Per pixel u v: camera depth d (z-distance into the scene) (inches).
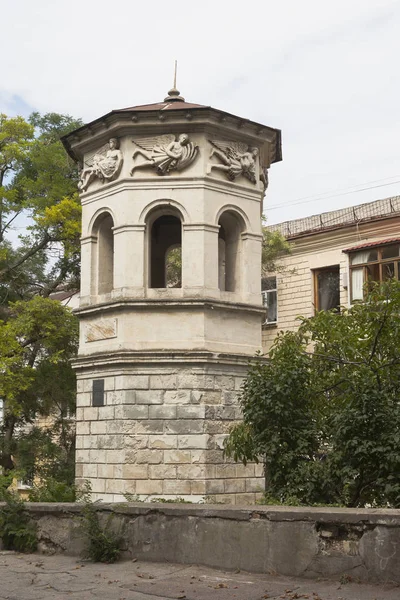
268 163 1136.8
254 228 1039.6
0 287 1598.2
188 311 968.3
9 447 1465.3
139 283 977.5
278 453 671.8
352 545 426.9
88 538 514.3
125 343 965.8
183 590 419.8
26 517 564.7
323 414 694.5
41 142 1551.4
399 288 739.4
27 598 415.5
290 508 457.4
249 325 1015.0
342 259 1712.6
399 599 384.2
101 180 1034.7
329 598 389.7
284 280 1834.4
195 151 991.6
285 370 686.5
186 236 983.0
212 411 954.1
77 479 1003.9
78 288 1587.1
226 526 471.8
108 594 418.0
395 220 1633.9
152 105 1043.9
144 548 503.5
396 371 703.1
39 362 1498.5
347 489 633.0
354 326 749.9
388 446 593.6
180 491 935.0
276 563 449.4
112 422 965.2
